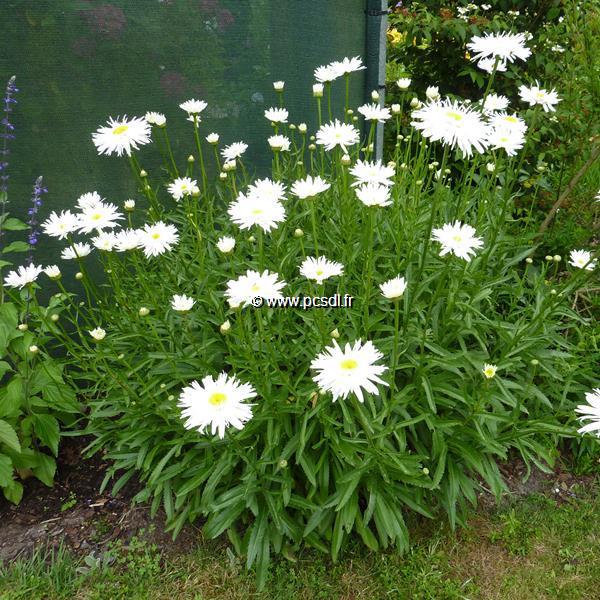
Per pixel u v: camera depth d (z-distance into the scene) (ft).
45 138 9.96
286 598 7.57
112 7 9.78
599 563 7.99
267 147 12.02
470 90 16.21
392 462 7.54
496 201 10.81
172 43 10.44
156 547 8.34
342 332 8.61
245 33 11.00
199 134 11.27
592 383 10.07
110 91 10.19
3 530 8.80
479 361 8.57
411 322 8.59
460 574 7.91
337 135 8.70
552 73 13.98
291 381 8.45
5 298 10.00
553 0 14.17
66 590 7.83
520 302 10.69
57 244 10.50
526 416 9.48
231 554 8.13
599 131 11.67
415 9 15.93
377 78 13.33
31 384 9.02
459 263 8.99
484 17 15.15
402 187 9.87
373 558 8.06
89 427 9.39
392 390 7.56
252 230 9.77
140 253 10.37
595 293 11.60
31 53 9.49
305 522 8.34
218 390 6.23
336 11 12.14
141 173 10.00
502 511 8.79
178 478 8.66
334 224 9.50
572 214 12.60
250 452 7.98
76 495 9.38
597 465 9.55
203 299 9.04
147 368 9.29
